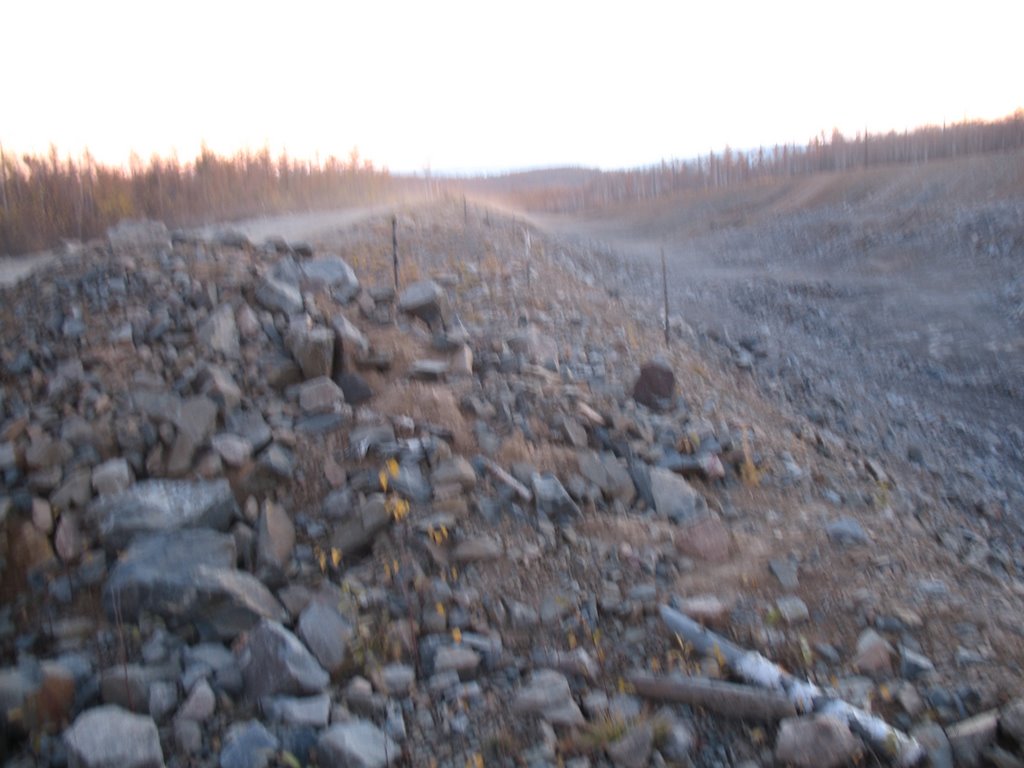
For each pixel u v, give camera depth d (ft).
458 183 175.94
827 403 35.94
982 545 21.59
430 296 25.89
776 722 13.21
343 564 16.44
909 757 12.36
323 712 12.99
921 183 104.63
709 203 130.62
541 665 14.57
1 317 22.18
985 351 48.34
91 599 14.94
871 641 14.76
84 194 76.74
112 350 20.29
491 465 18.93
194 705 12.94
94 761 11.53
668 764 12.71
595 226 128.98
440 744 13.07
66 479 16.79
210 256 26.25
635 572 16.75
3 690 12.60
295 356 20.90
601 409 22.89
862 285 64.39
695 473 20.84
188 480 17.34
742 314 55.52
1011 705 13.12
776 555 17.57
